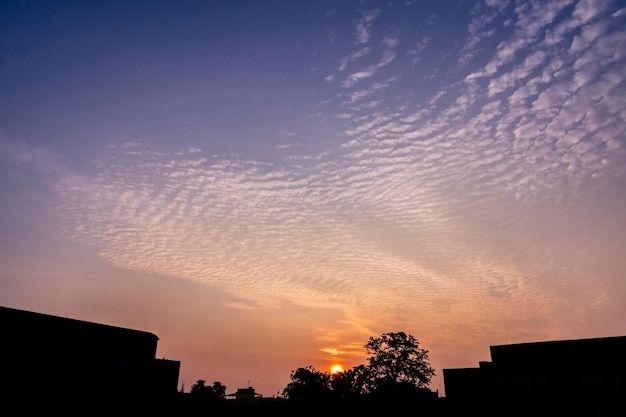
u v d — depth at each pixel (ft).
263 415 146.51
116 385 88.74
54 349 79.61
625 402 65.87
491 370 105.50
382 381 157.58
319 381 171.53
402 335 163.73
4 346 72.54
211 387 218.18
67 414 78.84
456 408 107.65
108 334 90.27
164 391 120.78
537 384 75.00
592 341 71.67
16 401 72.28
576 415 69.92
